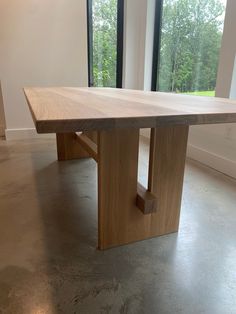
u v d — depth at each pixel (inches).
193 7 103.7
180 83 117.5
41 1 115.6
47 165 92.0
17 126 128.3
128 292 38.6
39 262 44.4
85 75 131.6
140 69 136.4
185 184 76.4
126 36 131.6
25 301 36.7
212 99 52.9
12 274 41.5
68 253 46.8
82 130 28.5
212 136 89.6
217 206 64.2
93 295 37.9
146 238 51.6
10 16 113.7
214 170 88.0
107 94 63.4
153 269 43.3
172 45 119.8
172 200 51.4
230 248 48.8
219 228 55.2
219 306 36.4
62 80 128.7
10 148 112.5
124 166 45.4
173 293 38.5
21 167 89.6
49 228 54.2
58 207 62.9
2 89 121.4
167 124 31.7
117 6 133.1
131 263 44.6
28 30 117.3
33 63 122.3
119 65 142.0
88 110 34.3
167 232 53.2
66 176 82.4
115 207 47.0
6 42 116.3
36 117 28.8
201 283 40.4
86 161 96.7
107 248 48.4
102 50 141.6
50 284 39.8
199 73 104.7
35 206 63.1
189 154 101.5
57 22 120.2
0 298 37.1
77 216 59.1
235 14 76.1
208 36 97.4
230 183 77.7
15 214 59.3
